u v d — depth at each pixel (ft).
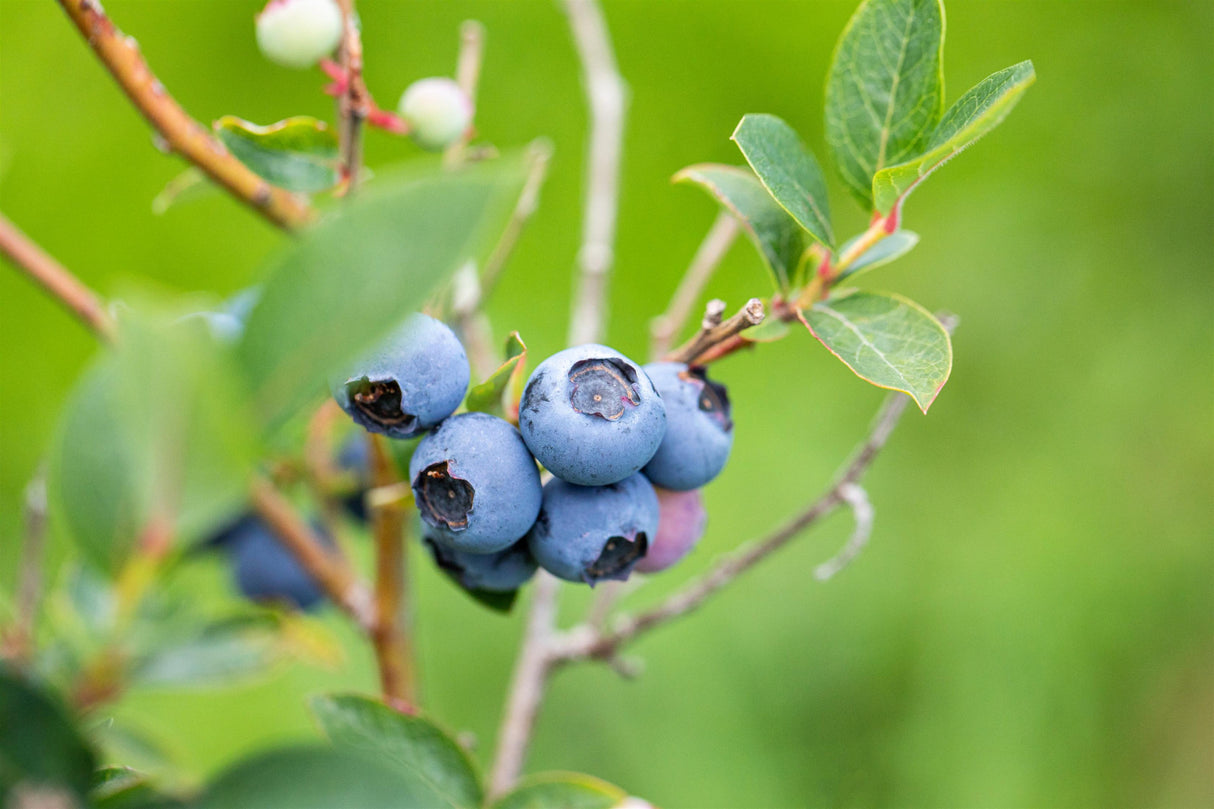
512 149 22.40
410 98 8.47
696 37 23.49
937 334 6.67
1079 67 23.93
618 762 18.37
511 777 9.92
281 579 10.96
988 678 19.62
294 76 22.34
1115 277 22.79
